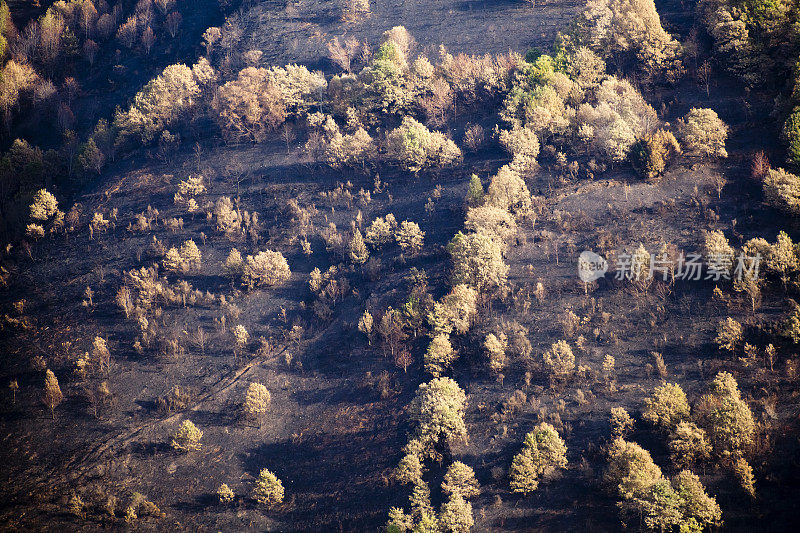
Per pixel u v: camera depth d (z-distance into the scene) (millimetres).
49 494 76188
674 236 89750
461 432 74312
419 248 96938
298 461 77562
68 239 108625
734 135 102375
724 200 93062
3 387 87625
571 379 77062
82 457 79688
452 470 69625
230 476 76938
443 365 81812
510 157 107812
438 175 107750
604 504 66062
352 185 109438
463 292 84938
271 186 111562
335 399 82750
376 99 121188
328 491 73938
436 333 84625
